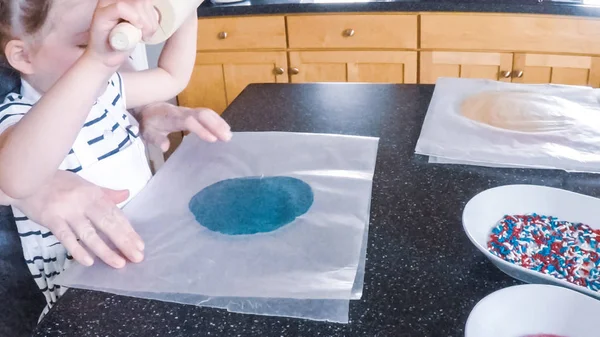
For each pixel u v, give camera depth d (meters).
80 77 0.59
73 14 0.68
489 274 0.59
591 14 1.71
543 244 0.64
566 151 0.83
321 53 2.03
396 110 1.03
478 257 0.62
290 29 2.01
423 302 0.56
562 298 0.51
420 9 1.87
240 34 2.05
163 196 0.79
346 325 0.54
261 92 1.15
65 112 0.59
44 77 0.74
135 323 0.56
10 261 0.84
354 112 1.03
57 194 0.66
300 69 2.08
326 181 0.80
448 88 1.07
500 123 0.93
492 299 0.51
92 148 0.83
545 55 1.83
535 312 0.51
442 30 1.88
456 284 0.58
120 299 0.59
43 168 0.61
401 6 1.87
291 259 0.64
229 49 2.10
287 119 1.02
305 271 0.62
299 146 0.90
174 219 0.73
